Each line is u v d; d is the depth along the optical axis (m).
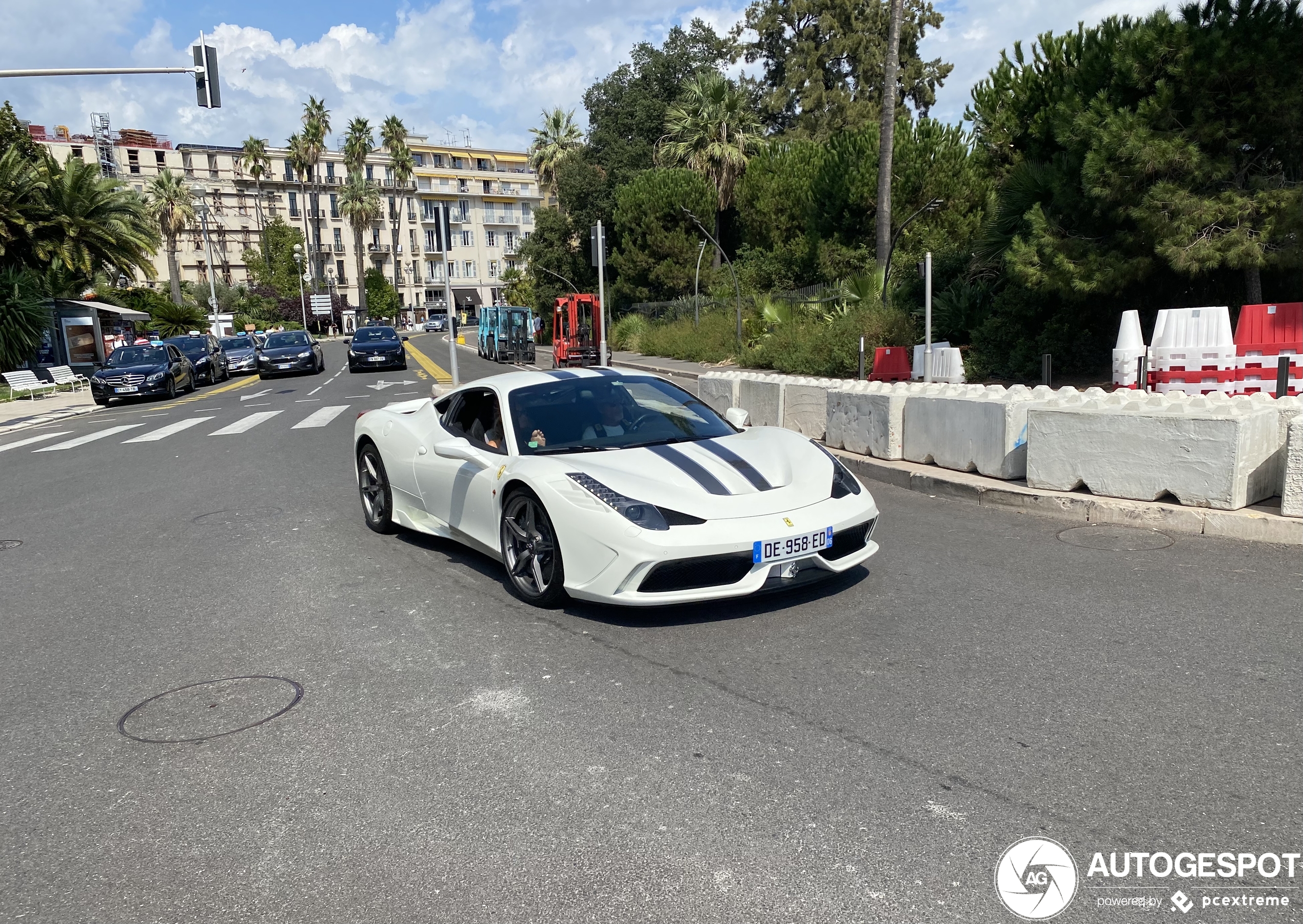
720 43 52.12
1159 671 3.53
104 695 3.90
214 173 87.31
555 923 2.23
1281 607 4.13
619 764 3.02
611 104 49.66
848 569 4.67
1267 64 10.45
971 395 8.18
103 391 21.19
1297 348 9.34
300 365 28.34
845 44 45.03
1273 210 10.65
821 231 27.58
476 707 3.54
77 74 14.41
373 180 95.31
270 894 2.42
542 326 47.75
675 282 37.19
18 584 5.86
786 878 2.36
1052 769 2.83
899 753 2.99
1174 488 5.69
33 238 29.95
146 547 6.73
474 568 5.61
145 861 2.61
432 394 16.44
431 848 2.60
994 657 3.75
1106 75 12.90
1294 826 2.48
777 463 4.73
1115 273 11.82
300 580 5.57
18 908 2.41
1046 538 5.59
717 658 3.90
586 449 4.96
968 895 2.26
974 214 23.86
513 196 103.94
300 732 3.42
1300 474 5.12
